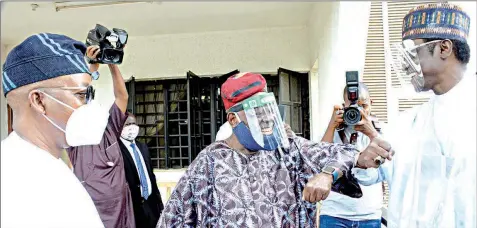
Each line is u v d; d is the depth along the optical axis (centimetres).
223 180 113
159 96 540
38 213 79
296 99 507
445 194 109
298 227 112
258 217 109
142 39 527
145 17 443
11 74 86
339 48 276
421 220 112
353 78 127
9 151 83
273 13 447
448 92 114
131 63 528
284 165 117
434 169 112
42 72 86
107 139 221
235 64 512
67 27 478
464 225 105
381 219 211
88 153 213
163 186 464
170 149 530
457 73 112
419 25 113
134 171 260
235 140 120
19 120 88
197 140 511
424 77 115
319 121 404
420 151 117
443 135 112
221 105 521
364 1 271
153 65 525
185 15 440
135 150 278
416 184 115
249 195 111
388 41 269
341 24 275
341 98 275
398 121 130
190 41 520
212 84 523
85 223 87
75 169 210
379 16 270
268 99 113
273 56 508
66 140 92
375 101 261
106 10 414
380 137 118
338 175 105
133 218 234
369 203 194
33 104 86
